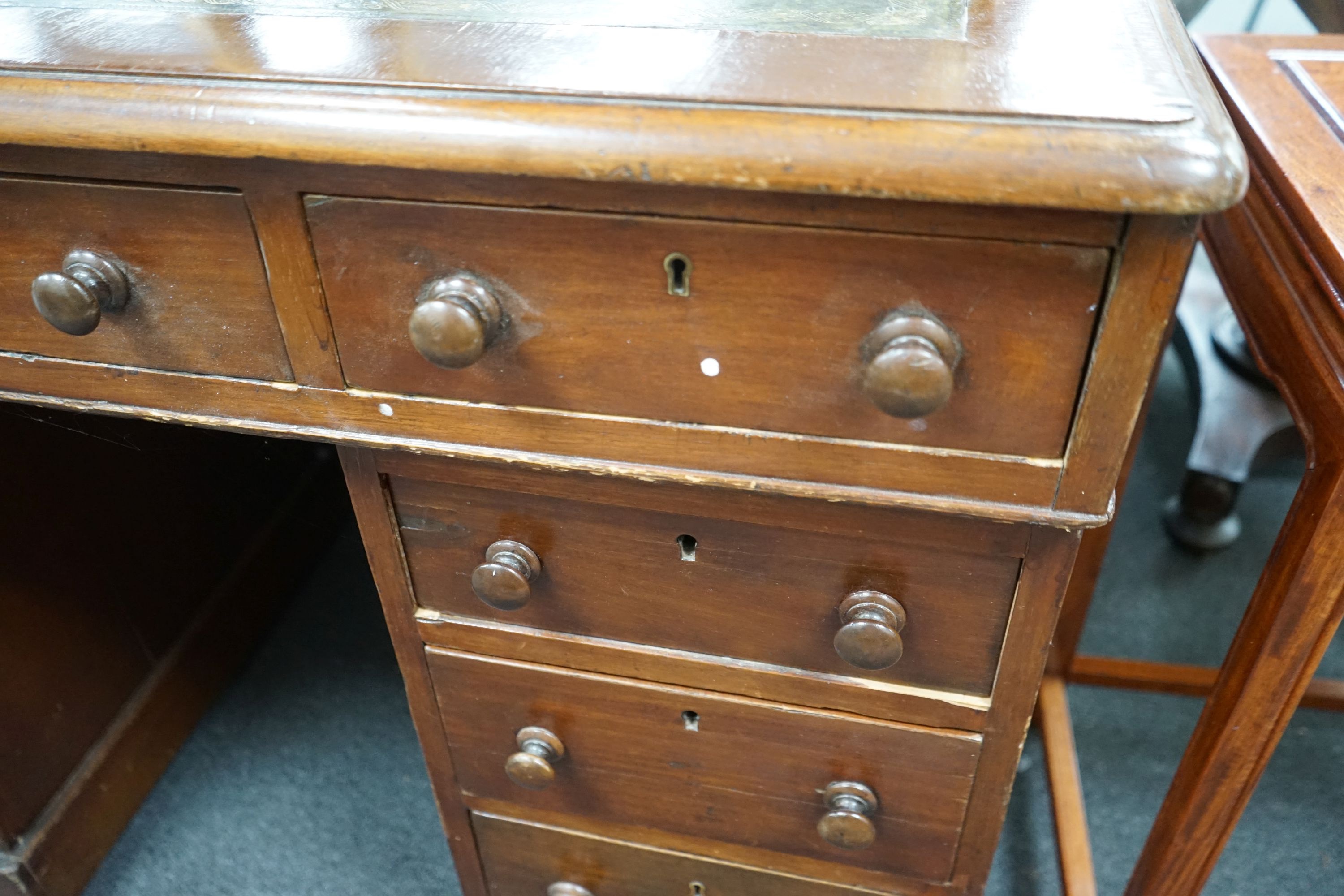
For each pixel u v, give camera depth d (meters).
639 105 0.42
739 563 0.59
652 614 0.63
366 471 0.60
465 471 0.58
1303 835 1.04
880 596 0.58
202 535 1.12
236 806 1.08
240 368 0.55
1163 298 0.42
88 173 0.49
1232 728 0.66
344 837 1.06
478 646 0.69
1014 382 0.46
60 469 0.89
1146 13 0.50
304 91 0.44
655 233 0.45
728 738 0.68
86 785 0.99
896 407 0.43
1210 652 1.24
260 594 1.25
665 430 0.51
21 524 0.86
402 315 0.50
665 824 0.76
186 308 0.53
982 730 0.62
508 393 0.52
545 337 0.49
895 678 0.62
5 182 0.50
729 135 0.40
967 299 0.44
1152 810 1.07
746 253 0.44
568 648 0.67
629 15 0.52
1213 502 1.31
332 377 0.54
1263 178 0.65
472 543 0.63
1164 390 1.64
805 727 0.66
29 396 0.60
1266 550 1.38
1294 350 0.59
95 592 0.98
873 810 0.68
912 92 0.42
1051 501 0.49
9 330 0.57
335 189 0.47
